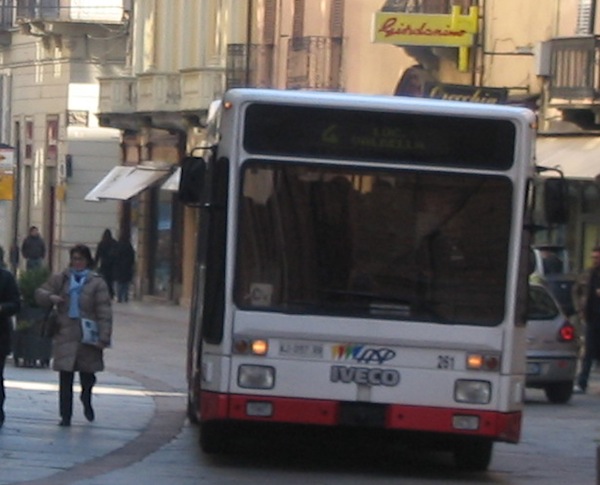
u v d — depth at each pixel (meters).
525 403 30.06
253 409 18.30
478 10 45.09
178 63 62.06
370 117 18.58
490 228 18.58
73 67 71.94
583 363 32.53
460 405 18.33
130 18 69.00
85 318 22.41
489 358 18.39
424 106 18.55
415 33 44.25
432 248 18.53
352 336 18.30
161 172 62.94
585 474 20.34
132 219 67.25
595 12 40.97
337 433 18.61
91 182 71.94
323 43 53.03
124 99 65.00
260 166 18.55
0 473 18.08
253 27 57.97
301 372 18.28
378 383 18.28
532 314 29.86
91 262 22.62
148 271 64.94
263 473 18.91
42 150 75.56
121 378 31.42
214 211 18.56
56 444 20.78
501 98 42.34
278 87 56.44
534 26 43.38
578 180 40.56
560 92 40.97
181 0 62.06
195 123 59.81
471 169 18.59
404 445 21.73
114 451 20.39
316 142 18.58
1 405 22.00
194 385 22.34
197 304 22.05
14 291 21.55
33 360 32.41
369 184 18.58
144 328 47.91
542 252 39.50
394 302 18.41
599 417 27.67
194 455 20.34
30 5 72.62
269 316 18.31
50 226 75.12
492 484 18.95
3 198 38.69
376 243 18.52
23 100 78.38
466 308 18.47
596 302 32.28
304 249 18.47
